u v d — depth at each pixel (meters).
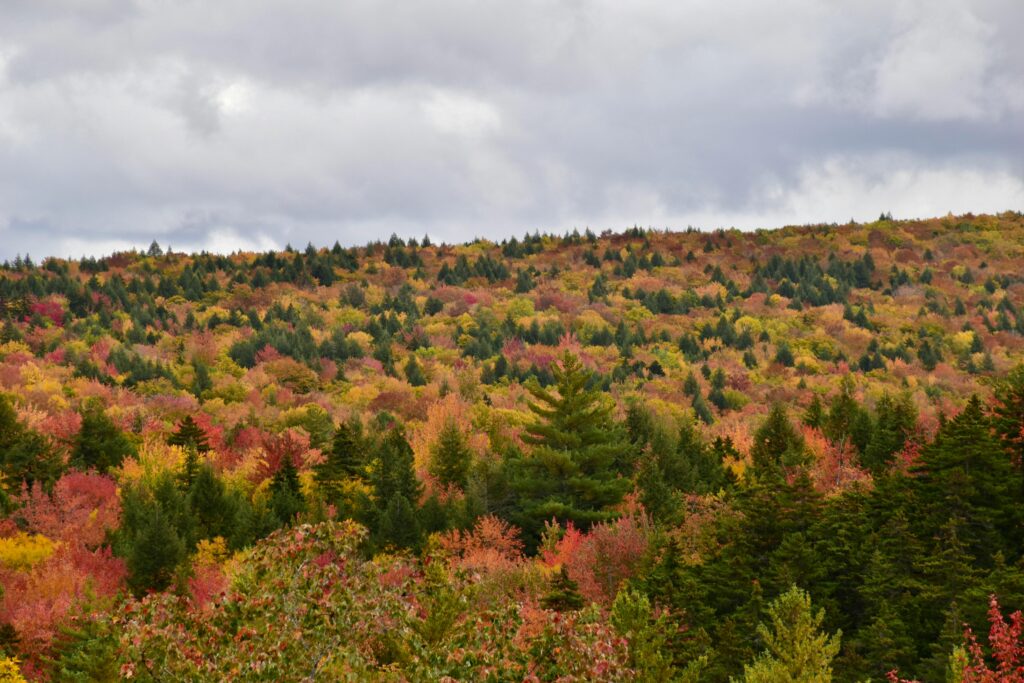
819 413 82.19
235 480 71.06
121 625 13.78
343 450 68.38
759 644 28.47
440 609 17.05
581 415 65.50
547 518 60.34
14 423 69.44
